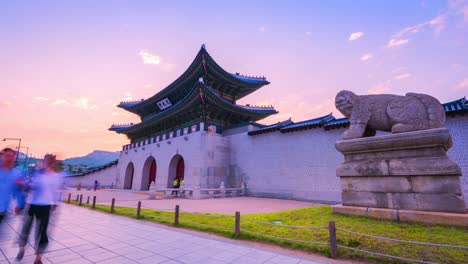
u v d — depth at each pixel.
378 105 9.00
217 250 6.59
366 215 7.83
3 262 5.62
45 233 5.71
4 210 5.50
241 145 27.08
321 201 18.98
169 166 30.86
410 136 7.64
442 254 5.12
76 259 5.83
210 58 28.31
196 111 29.56
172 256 6.09
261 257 5.99
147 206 16.19
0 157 5.63
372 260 5.46
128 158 41.06
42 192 5.88
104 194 28.89
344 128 18.89
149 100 39.22
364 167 8.41
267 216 9.95
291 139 22.41
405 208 7.42
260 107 34.12
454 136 14.27
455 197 6.76
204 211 13.79
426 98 8.07
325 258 5.86
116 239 7.73
